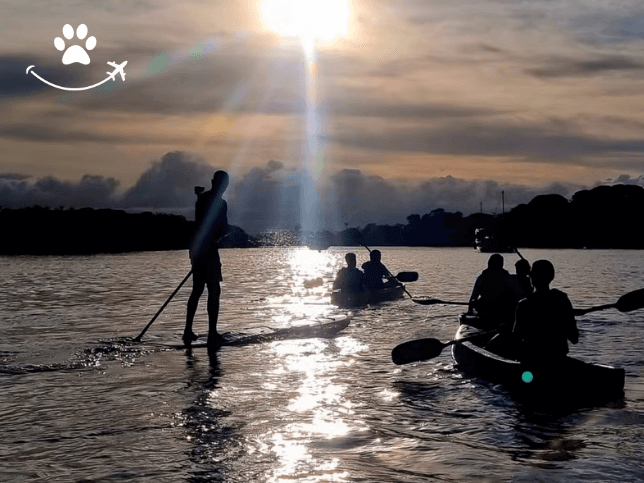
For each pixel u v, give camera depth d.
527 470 5.46
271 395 8.07
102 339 12.34
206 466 5.64
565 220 133.88
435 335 12.78
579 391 7.68
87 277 33.47
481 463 5.66
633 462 5.65
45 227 102.38
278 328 12.73
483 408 7.48
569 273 35.41
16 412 7.38
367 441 6.29
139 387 8.52
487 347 9.79
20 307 18.38
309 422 6.93
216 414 7.25
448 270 41.97
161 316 16.09
